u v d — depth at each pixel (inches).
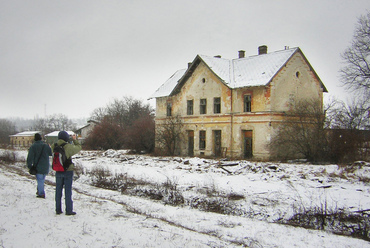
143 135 1692.9
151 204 514.9
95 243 263.3
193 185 676.7
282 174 772.0
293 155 1128.2
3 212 335.9
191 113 1466.5
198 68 1427.2
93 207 412.8
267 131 1162.6
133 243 271.3
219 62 1413.6
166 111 1599.4
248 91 1233.4
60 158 341.4
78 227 301.9
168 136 1482.5
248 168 862.5
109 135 2069.4
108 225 318.3
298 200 541.3
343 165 816.9
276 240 351.9
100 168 883.4
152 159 1273.4
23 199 414.6
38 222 308.7
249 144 1243.2
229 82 1277.1
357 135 995.3
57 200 344.2
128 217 371.6
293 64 1243.8
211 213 480.1
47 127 5088.6
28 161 437.4
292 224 440.5
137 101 2874.0
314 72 1310.3
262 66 1266.0
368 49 1256.2
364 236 393.7
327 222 441.7
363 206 498.6
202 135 1414.9
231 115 1280.8
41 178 445.1
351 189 610.5
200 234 340.2
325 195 566.9
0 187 507.5
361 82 1268.5
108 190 648.4
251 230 387.5
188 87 1472.7
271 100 1164.5
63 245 253.8
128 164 1122.7
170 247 270.2
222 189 631.2
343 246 338.3
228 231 378.6
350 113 1055.6
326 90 1366.9
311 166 877.2
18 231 279.0
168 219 422.0
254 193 597.3
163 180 739.4
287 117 1178.6
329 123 1035.9
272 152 1146.0
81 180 768.9
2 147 2386.8
